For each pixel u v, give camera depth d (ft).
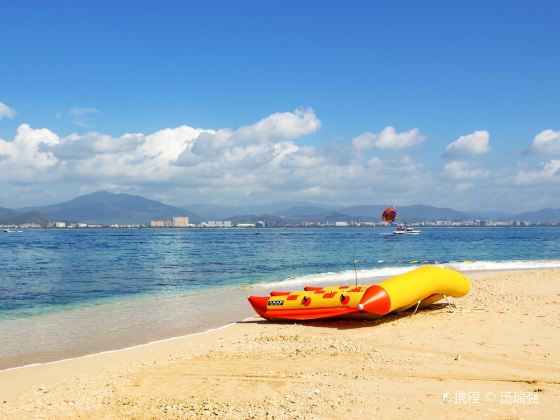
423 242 286.87
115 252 198.08
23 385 29.86
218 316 55.72
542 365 29.50
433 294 48.65
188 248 229.66
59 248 232.94
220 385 27.27
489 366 29.50
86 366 34.12
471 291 62.59
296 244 270.46
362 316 46.11
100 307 63.05
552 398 23.47
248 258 156.87
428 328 41.39
